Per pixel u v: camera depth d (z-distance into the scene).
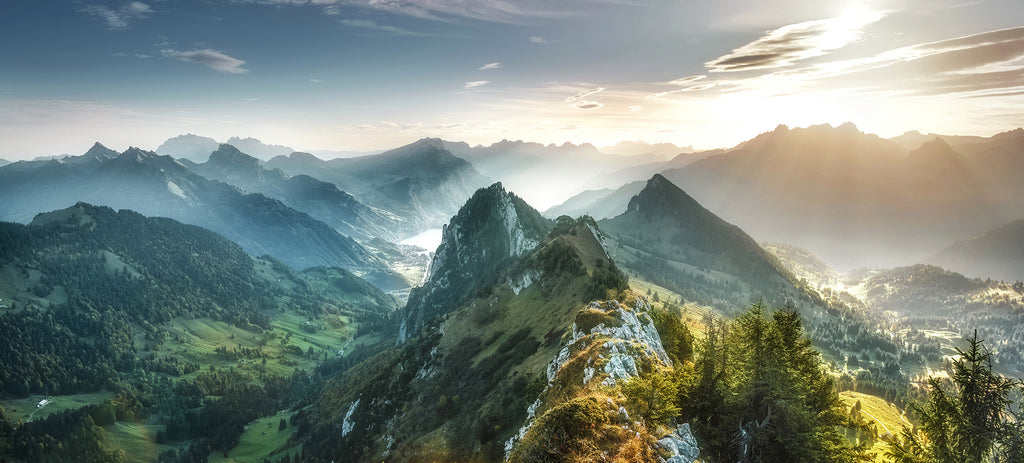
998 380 53.78
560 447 51.53
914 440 58.22
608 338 83.88
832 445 56.75
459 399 155.00
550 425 53.97
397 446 152.25
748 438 58.50
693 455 56.47
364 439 177.75
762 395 59.84
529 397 104.38
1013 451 51.28
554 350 132.62
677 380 65.62
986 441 52.88
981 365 54.41
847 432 100.88
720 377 65.75
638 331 97.12
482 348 191.00
